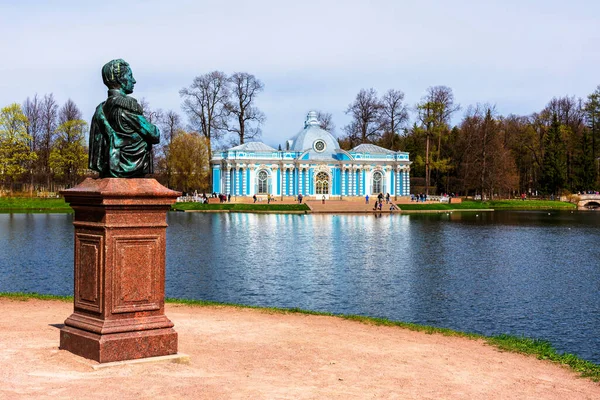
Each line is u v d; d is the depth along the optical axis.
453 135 123.44
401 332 16.19
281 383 10.56
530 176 125.12
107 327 11.02
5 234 50.28
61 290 26.47
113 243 11.10
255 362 11.98
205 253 39.28
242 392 9.85
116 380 10.11
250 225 62.38
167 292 26.30
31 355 11.46
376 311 23.20
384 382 11.06
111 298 11.11
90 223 11.32
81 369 10.66
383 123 113.69
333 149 106.56
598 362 17.22
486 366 12.88
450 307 24.09
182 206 87.62
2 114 88.88
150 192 11.27
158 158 104.38
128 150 11.56
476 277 31.09
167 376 10.48
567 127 121.81
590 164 116.50
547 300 25.62
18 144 89.88
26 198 88.44
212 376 10.71
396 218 75.50
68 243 44.03
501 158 102.75
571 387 11.61
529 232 57.44
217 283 28.56
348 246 43.72
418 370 12.10
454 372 12.16
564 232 57.69
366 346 14.09
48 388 9.62
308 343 14.05
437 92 103.38
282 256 37.97
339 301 24.83
